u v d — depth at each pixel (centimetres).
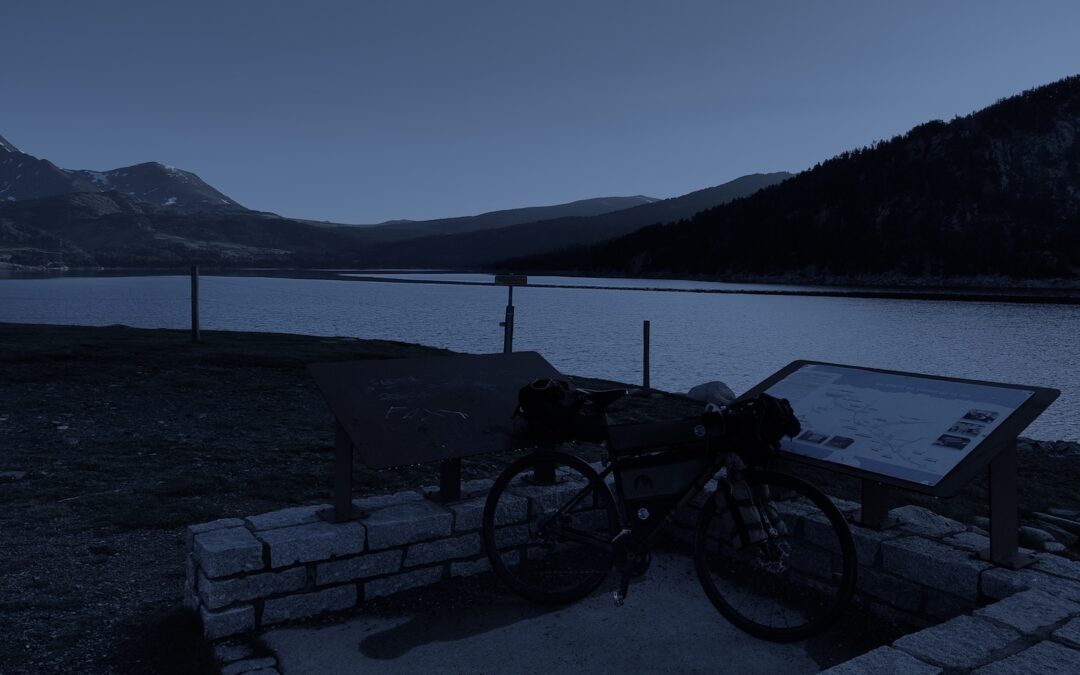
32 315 6575
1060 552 574
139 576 467
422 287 16538
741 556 457
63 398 1117
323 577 390
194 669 335
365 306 8388
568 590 411
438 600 411
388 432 407
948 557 360
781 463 434
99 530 560
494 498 421
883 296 13250
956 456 352
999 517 354
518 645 364
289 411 1124
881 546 384
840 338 5041
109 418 1009
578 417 399
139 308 7906
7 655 351
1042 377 3216
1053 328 6203
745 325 6147
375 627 380
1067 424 2186
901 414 405
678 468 385
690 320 6675
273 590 377
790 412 359
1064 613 299
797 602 405
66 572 473
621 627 384
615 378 2705
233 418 1051
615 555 391
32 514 595
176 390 1234
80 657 352
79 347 1576
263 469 768
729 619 365
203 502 639
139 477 722
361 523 407
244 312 7044
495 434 434
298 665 342
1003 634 282
